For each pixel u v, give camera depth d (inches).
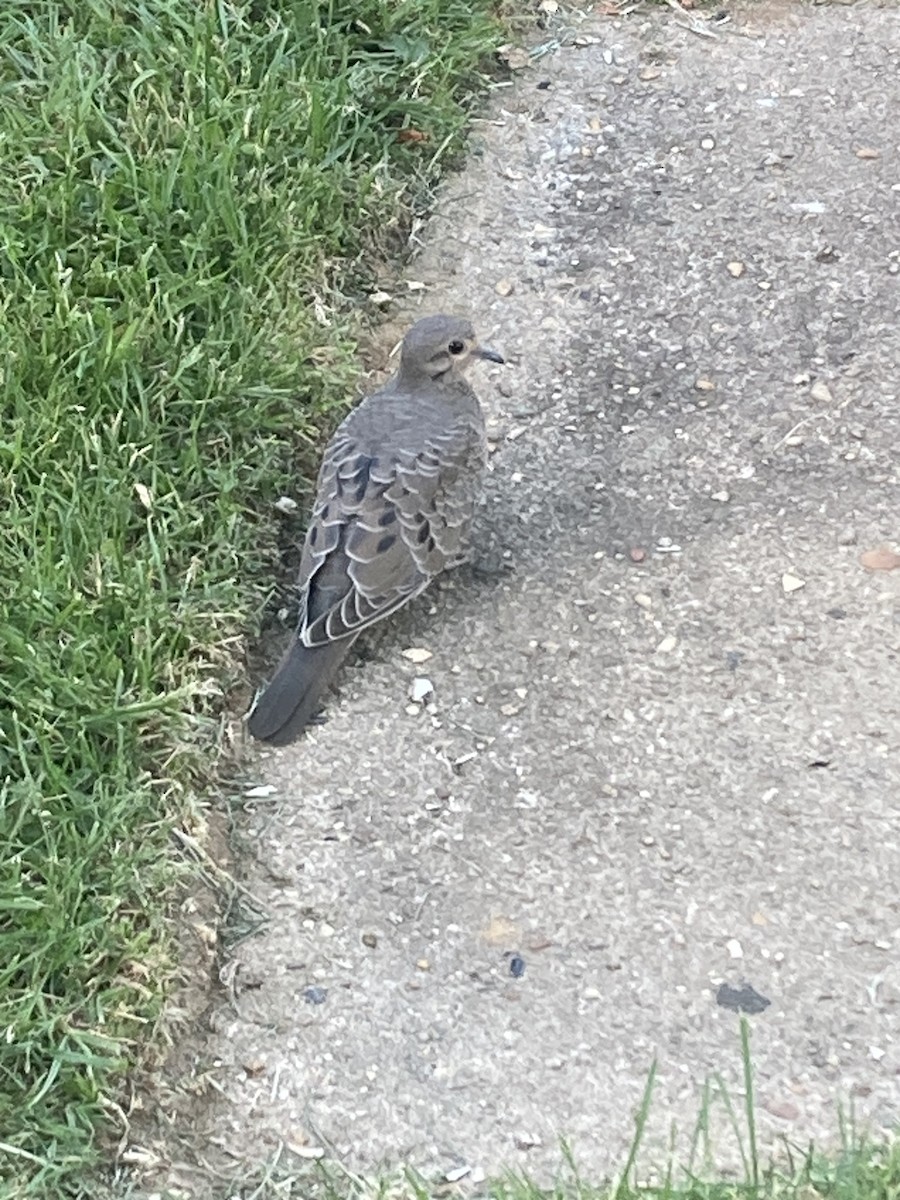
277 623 39.0
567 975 34.2
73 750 35.4
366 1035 33.7
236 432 40.4
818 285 44.3
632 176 46.9
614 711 37.5
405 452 38.0
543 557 39.9
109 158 43.8
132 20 47.0
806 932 34.5
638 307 44.3
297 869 35.6
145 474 39.2
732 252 45.2
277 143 44.5
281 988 34.3
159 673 36.6
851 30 50.1
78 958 33.0
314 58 46.6
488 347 42.9
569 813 36.2
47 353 40.1
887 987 33.8
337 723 37.6
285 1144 32.6
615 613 38.9
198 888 35.1
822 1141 32.2
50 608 36.5
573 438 41.9
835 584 39.1
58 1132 31.8
